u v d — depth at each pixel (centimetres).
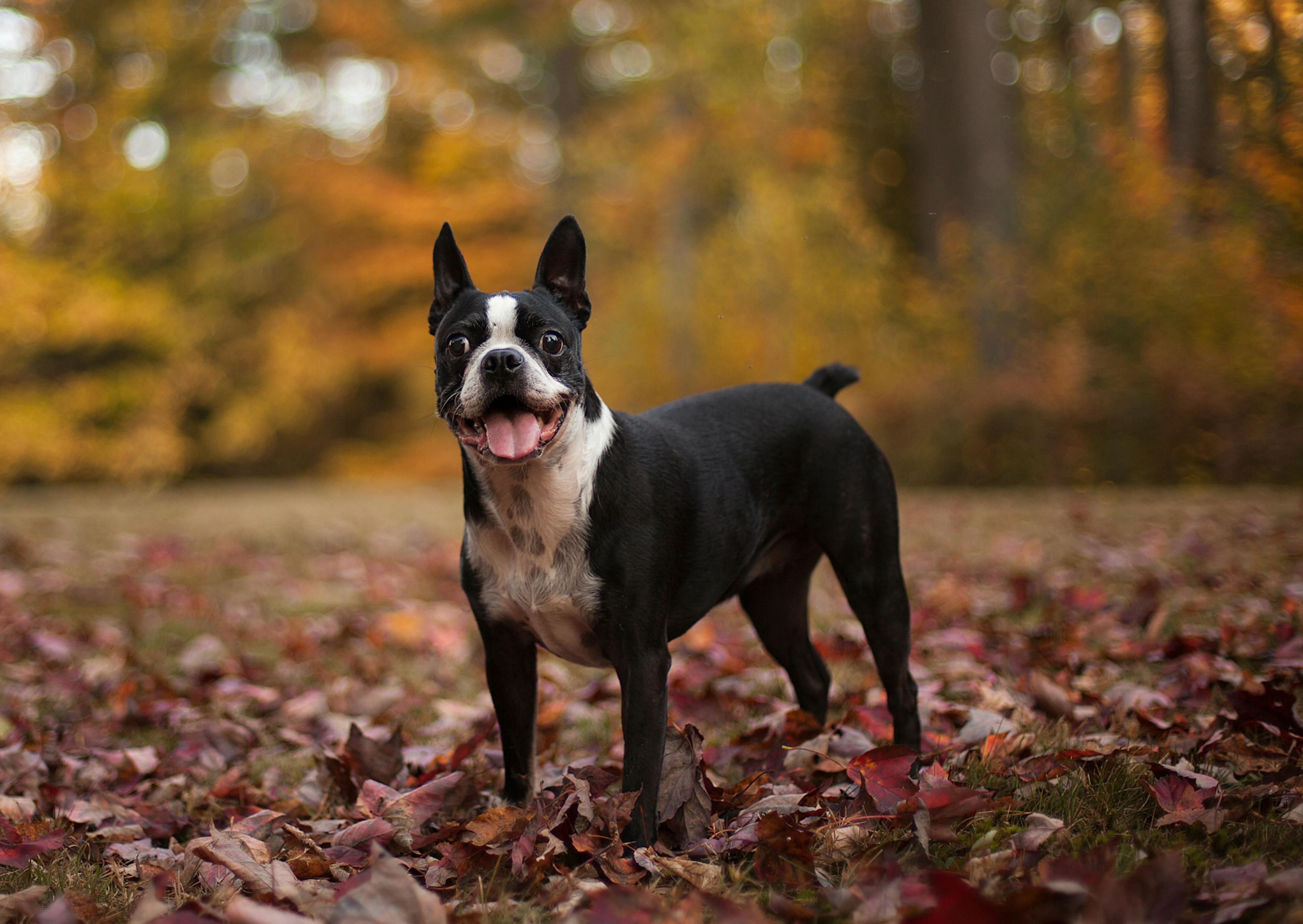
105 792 365
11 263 2025
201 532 1060
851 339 1508
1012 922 208
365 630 609
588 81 2712
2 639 602
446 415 308
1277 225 1266
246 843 285
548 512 294
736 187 1764
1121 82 1758
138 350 2252
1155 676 433
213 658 558
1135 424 1227
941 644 509
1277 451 1150
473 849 275
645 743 292
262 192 2453
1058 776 308
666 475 312
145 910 238
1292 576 572
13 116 2094
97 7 2197
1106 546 717
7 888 280
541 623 306
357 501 1458
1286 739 323
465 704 473
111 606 712
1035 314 1400
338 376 2417
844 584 355
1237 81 1330
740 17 1633
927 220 1681
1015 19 2033
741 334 1617
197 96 2394
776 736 380
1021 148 1808
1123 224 1338
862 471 354
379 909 222
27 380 2164
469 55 2559
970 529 871
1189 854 254
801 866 259
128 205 2203
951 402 1341
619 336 1902
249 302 2400
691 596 322
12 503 1566
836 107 1811
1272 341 1202
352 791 351
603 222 2003
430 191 2408
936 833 271
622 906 229
